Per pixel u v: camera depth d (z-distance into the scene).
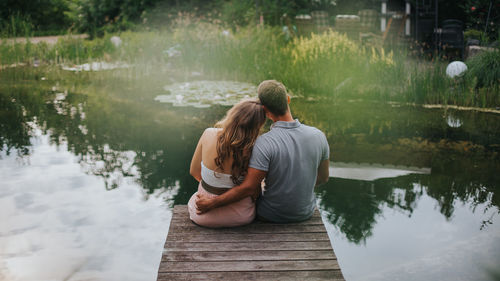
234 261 2.38
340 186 4.19
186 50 11.12
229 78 9.90
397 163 4.71
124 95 8.07
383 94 7.81
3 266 2.82
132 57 12.25
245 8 14.99
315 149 2.63
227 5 15.98
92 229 3.34
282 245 2.54
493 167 4.59
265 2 14.60
